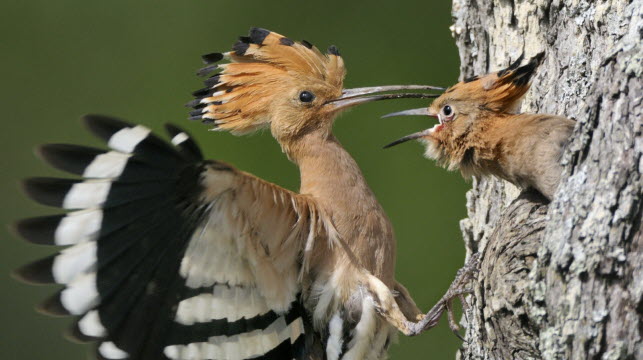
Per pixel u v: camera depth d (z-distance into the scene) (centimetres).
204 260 770
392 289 890
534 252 746
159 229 730
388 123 1396
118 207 708
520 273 744
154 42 1512
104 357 740
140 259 729
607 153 708
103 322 732
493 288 754
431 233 1369
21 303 1509
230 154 1404
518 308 736
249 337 802
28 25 1538
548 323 702
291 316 830
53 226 702
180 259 754
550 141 829
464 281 877
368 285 850
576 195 713
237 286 791
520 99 891
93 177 698
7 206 1519
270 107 928
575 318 685
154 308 749
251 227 789
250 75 930
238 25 1486
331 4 1459
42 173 1521
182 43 1496
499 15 974
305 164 917
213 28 1495
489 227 976
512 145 853
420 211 1377
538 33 942
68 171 695
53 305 719
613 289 680
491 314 759
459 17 1030
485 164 891
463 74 1037
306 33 1457
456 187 1375
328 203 880
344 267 848
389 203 1382
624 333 673
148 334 751
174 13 1507
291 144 927
